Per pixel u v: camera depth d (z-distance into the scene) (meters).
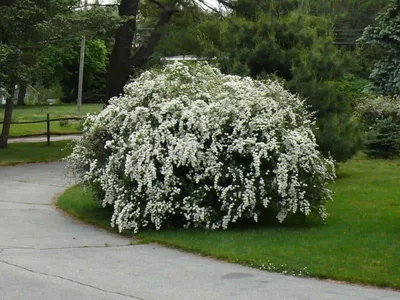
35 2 22.16
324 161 12.41
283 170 10.75
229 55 17.09
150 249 9.96
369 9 46.16
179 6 24.19
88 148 12.38
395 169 19.89
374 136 23.22
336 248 9.63
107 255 9.50
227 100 11.35
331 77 17.12
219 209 11.16
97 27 23.47
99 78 73.50
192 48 19.69
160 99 11.74
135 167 10.99
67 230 11.44
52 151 25.38
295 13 18.14
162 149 11.09
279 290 7.70
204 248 9.73
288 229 11.12
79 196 14.71
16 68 21.22
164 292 7.57
